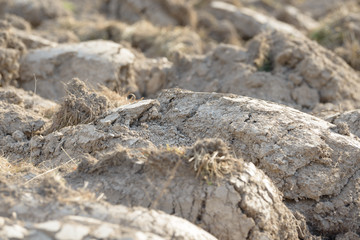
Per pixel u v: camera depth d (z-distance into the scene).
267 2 35.72
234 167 7.80
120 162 8.01
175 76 17.97
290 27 26.72
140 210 6.98
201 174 7.53
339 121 11.30
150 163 7.69
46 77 16.80
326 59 17.52
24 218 6.57
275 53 17.92
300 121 9.59
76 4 31.30
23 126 11.06
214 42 26.39
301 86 16.62
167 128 10.19
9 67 15.99
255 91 16.42
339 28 23.98
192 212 7.38
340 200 8.77
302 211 8.70
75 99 10.87
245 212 7.41
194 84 17.56
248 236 7.36
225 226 7.34
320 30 24.38
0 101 11.77
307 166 8.91
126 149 8.17
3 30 16.84
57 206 6.83
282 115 9.69
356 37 23.27
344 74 17.17
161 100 11.05
